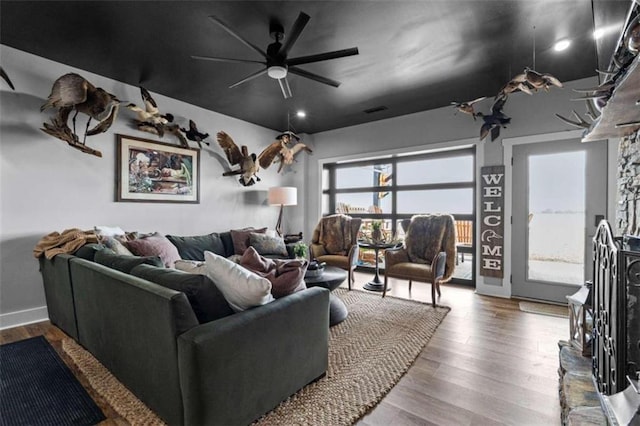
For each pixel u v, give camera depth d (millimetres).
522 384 1895
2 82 2738
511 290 3777
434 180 4820
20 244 2859
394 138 4754
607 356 1356
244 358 1416
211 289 1490
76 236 2713
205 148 4391
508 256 3781
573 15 2223
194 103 4176
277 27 2422
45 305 3000
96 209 3320
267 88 3664
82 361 2107
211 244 4039
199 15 2299
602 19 1862
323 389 1817
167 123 3863
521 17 2262
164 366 1400
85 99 2770
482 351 2328
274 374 1574
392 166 5227
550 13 2205
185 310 1340
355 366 2088
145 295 1462
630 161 1953
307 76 2664
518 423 1555
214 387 1295
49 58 2949
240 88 3660
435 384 1897
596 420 1181
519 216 3715
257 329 1473
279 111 4496
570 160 3398
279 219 5207
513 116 3725
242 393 1414
